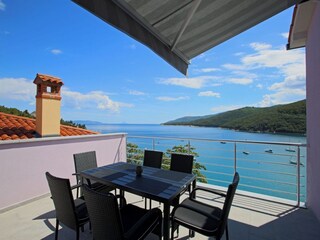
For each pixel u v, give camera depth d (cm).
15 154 330
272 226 264
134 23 190
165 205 183
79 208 216
